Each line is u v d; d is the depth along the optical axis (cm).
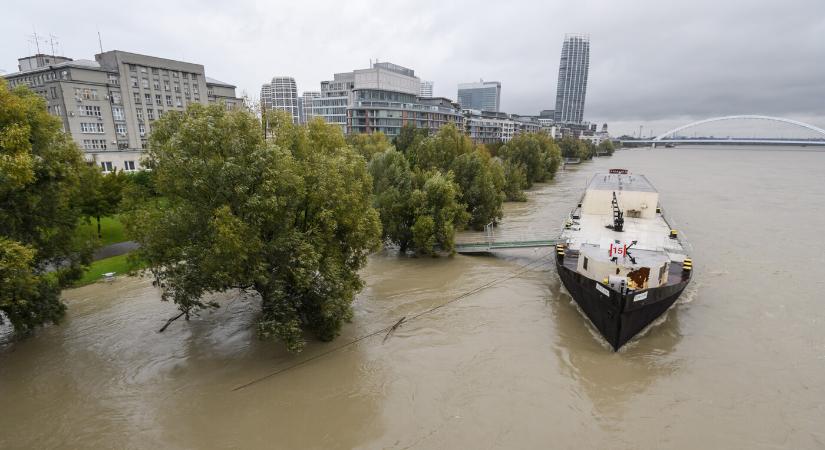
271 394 2059
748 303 3045
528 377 2186
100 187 4062
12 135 2030
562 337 2600
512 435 1789
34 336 2595
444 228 4078
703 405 1983
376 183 4544
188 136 2114
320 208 2439
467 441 1756
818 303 3041
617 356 2384
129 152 6300
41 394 2055
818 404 1981
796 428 1833
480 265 4016
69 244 2636
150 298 3139
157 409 1953
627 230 3562
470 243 4316
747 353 2409
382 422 1872
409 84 14438
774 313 2892
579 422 1867
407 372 2231
